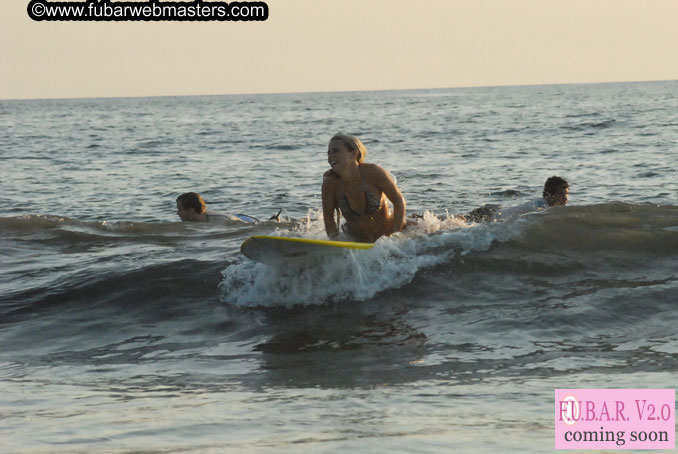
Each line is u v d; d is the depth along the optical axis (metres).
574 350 16.50
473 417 11.80
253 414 12.32
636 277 21.44
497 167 68.44
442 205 47.81
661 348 16.41
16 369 16.94
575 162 69.75
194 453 9.98
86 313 20.81
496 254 22.58
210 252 25.33
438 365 15.70
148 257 25.25
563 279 21.31
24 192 58.66
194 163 80.31
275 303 20.64
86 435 11.10
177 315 20.27
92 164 81.31
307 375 15.39
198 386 14.91
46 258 27.08
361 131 135.12
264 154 89.69
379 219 23.61
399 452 9.85
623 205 26.55
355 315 19.59
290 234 27.28
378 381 14.66
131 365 16.92
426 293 20.62
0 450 10.47
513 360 15.88
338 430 11.15
